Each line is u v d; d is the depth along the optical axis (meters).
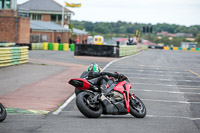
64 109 25.25
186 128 19.92
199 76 56.91
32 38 144.25
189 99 33.75
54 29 153.88
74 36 194.75
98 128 18.19
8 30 111.31
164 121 21.94
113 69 60.81
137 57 101.19
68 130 17.48
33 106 25.78
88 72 21.12
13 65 58.16
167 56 116.75
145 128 19.02
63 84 39.28
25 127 17.97
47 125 18.73
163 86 42.88
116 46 92.19
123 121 20.75
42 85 38.03
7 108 24.41
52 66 60.09
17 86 36.91
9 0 112.56
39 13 185.25
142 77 51.34
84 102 20.66
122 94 21.36
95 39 176.00
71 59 78.44
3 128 17.44
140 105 22.69
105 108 20.73
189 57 116.31
